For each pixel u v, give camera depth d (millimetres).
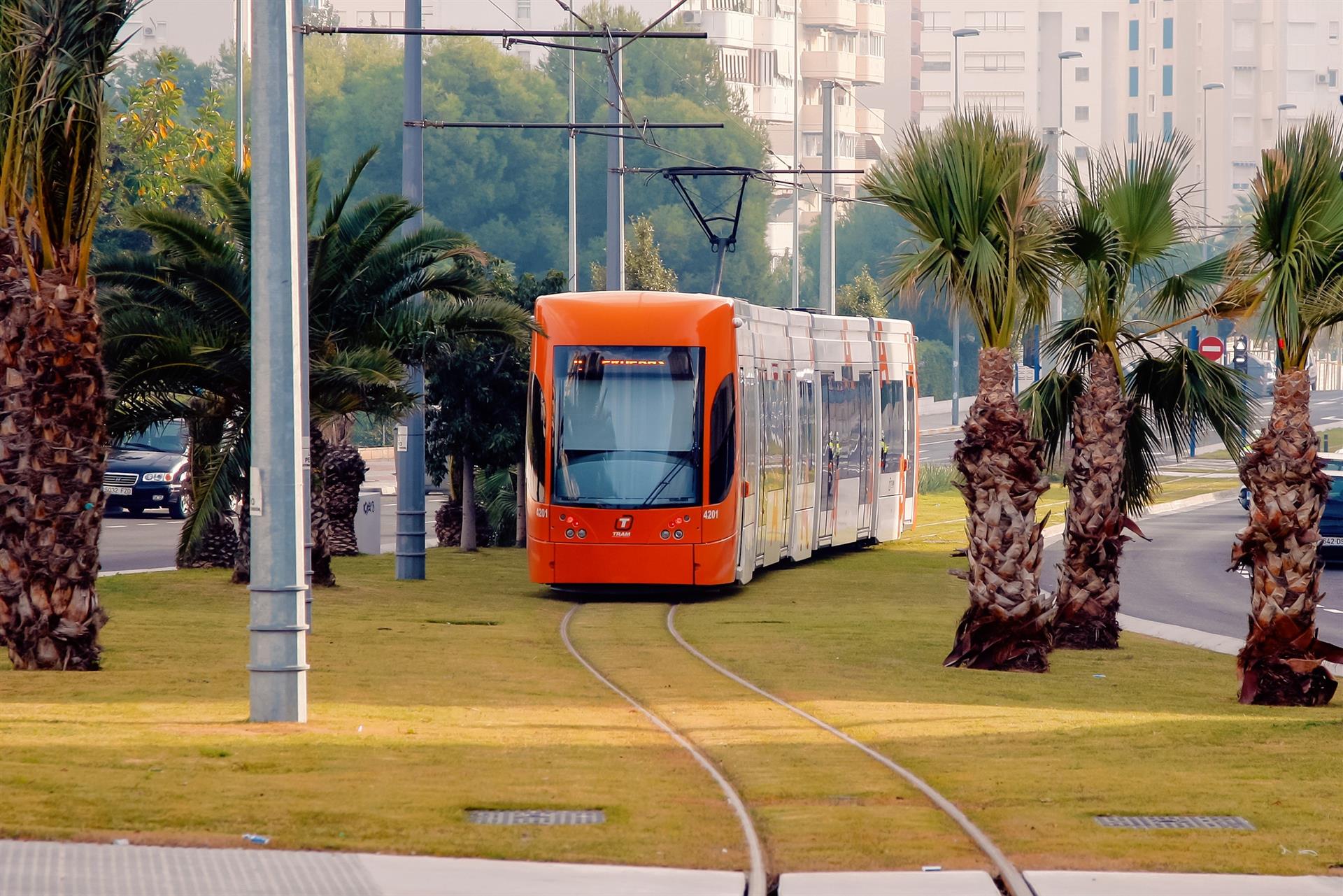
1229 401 54719
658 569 65250
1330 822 26938
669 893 21781
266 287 35531
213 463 62781
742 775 30438
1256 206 45094
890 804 27969
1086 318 54969
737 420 67375
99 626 43594
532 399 67125
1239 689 45531
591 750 32438
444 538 97125
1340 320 43656
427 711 37094
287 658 34969
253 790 27266
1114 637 55500
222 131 138000
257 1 35906
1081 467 55156
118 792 26641
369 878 22156
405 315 64438
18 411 43531
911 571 80812
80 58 42281
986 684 45000
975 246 47625
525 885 22047
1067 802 28391
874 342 96250
